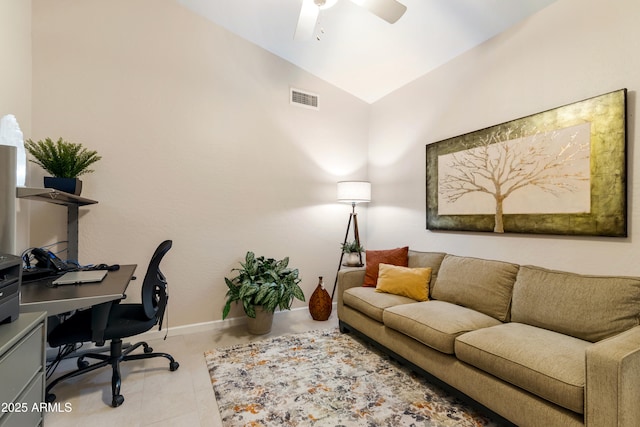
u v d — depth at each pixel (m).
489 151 2.57
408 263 2.97
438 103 3.09
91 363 2.35
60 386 2.02
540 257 2.25
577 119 2.02
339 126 3.87
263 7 2.78
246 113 3.26
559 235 2.13
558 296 1.83
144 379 2.10
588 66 1.99
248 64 3.27
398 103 3.60
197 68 3.01
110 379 2.12
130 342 2.71
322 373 2.18
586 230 1.97
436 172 3.07
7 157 1.50
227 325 3.13
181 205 2.93
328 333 2.96
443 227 2.99
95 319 1.79
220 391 1.95
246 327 3.12
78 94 2.54
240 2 2.77
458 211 2.84
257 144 3.32
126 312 2.14
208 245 3.05
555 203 2.13
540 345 1.56
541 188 2.21
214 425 1.65
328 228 3.79
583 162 1.99
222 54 3.13
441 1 2.34
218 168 3.11
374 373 2.19
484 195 2.61
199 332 2.98
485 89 2.64
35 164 2.37
